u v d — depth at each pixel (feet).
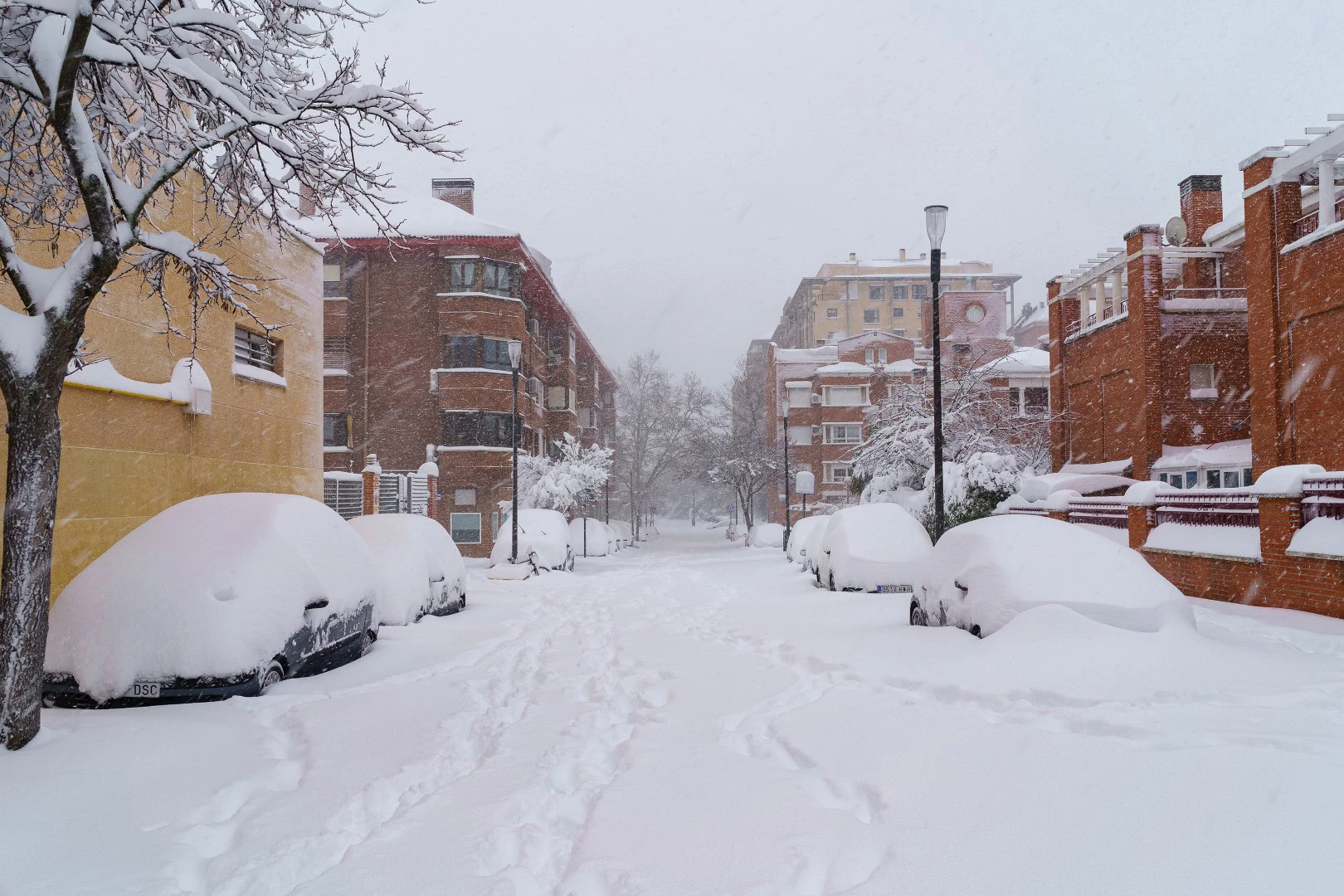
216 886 11.20
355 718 19.88
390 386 109.19
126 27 19.47
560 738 18.33
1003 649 21.88
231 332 42.88
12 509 17.25
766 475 174.60
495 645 31.71
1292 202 53.52
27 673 17.17
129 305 34.12
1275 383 53.36
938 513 41.83
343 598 26.71
